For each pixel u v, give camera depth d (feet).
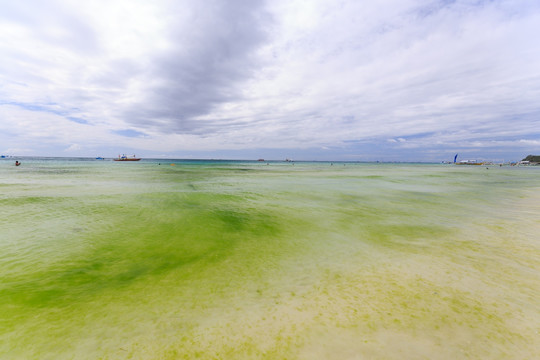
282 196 51.49
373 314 11.86
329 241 23.65
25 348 9.91
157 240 23.88
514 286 14.42
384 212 36.58
